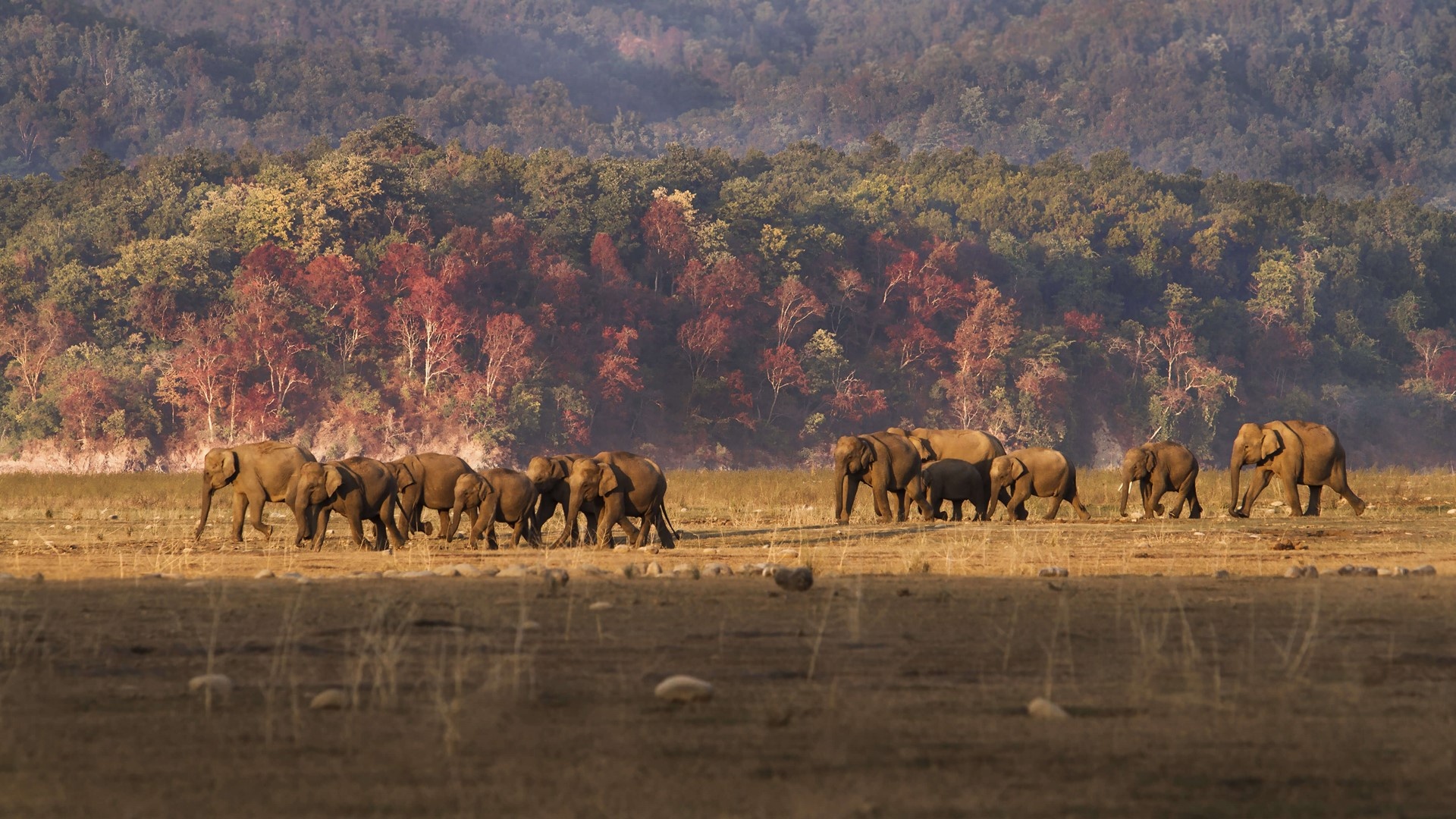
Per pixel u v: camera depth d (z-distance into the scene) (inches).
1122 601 443.5
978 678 307.9
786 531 921.5
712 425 4817.9
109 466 3981.3
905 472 1058.7
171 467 4111.7
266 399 4146.2
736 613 411.5
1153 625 386.9
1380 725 261.4
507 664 323.0
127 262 4429.1
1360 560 682.8
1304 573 558.3
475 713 269.4
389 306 4493.1
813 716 267.9
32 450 4037.9
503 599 445.1
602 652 341.1
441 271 4569.4
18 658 333.4
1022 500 1077.8
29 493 1445.6
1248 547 760.3
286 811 203.5
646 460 826.8
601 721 262.5
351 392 4237.2
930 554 710.5
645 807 204.4
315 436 4197.8
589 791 213.3
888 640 359.6
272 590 476.1
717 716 267.0
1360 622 392.8
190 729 257.6
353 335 4416.8
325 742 246.1
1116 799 210.1
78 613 413.1
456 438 4183.1
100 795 212.2
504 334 4330.7
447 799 209.3
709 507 1238.3
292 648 346.0
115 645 351.9
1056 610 418.9
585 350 4729.3
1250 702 281.7
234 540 867.4
